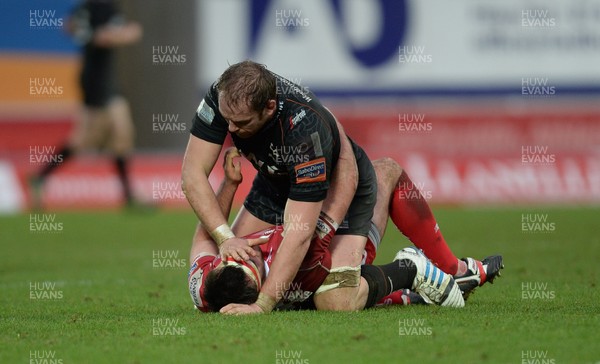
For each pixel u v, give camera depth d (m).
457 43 62.84
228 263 19.39
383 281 20.89
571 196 61.50
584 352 16.22
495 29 62.75
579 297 23.92
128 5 64.81
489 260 23.44
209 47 64.25
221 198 20.81
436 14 62.75
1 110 62.69
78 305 24.98
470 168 62.19
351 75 63.09
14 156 62.81
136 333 18.47
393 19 62.84
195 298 20.25
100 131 61.91
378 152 62.84
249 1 63.62
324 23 63.09
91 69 60.66
